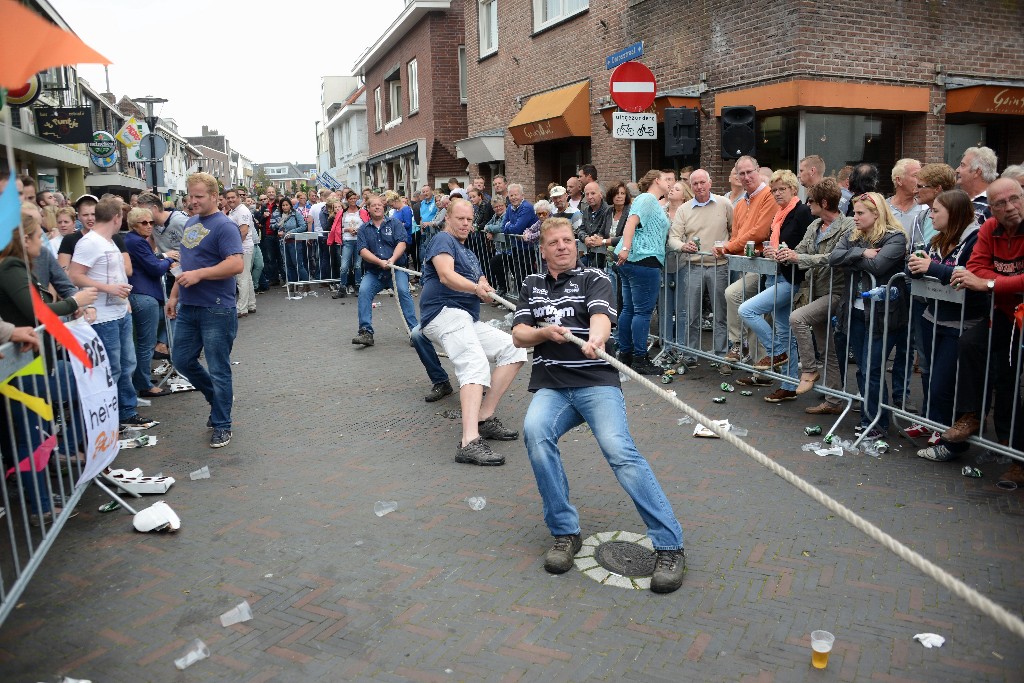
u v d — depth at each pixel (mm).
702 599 3393
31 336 3598
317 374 8055
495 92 18219
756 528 4062
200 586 3629
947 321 4891
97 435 4234
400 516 4359
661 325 7844
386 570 3734
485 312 11500
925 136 10484
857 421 5797
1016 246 4375
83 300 4734
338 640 3158
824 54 9641
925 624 3154
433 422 6199
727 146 9422
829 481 4664
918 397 6348
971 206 4809
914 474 4746
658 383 7109
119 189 35750
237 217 12219
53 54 2352
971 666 2881
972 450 5145
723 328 7168
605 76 13523
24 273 4340
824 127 10219
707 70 11117
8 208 2680
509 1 16922
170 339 7852
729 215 7395
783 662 2934
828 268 5828
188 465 5324
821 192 5777
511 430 5895
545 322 3920
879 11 9891
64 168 26438
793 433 5586
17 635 3244
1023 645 3004
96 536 4199
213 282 5535
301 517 4387
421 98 23109
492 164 19484
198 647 3090
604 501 4492
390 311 12336
